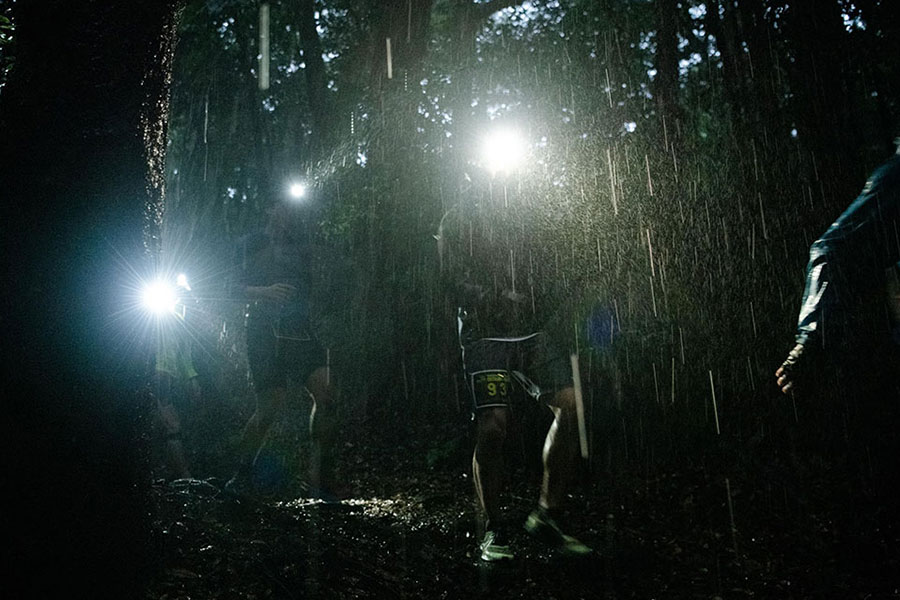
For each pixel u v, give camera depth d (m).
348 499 5.70
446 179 12.09
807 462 5.44
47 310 2.01
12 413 1.95
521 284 4.55
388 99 12.38
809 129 7.78
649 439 6.68
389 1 12.27
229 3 13.87
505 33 14.74
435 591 3.72
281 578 3.33
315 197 12.16
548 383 4.51
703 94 9.80
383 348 10.98
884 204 2.50
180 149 17.88
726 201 8.14
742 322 7.47
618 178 8.46
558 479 4.32
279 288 5.61
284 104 17.55
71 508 2.00
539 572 4.04
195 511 3.79
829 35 7.73
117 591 2.12
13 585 1.93
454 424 9.31
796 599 3.67
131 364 2.17
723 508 5.14
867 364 2.65
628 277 7.70
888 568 3.78
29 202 2.03
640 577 3.99
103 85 2.14
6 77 2.16
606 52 12.10
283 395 5.82
